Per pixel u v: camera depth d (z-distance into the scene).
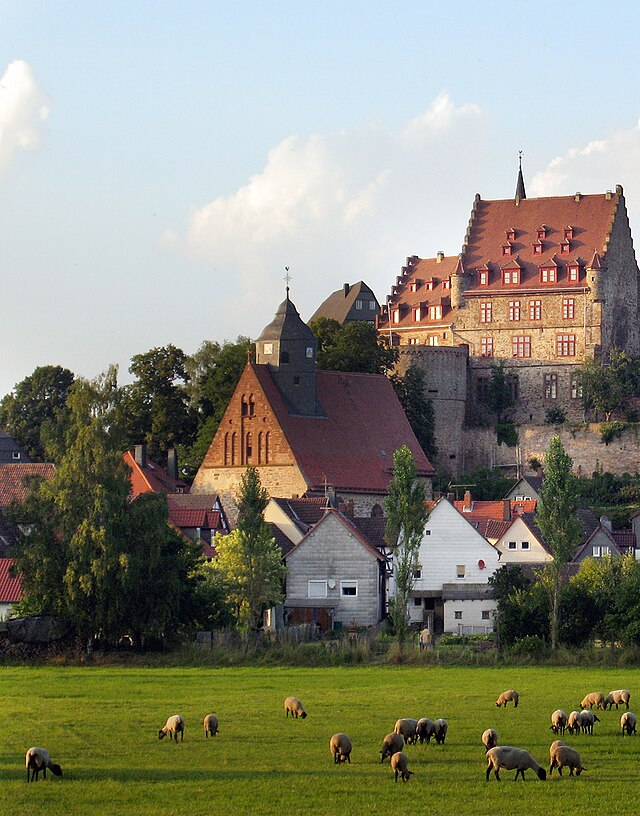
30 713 83.00
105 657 110.31
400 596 121.69
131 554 112.25
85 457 116.00
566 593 116.81
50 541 113.75
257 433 185.50
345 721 79.75
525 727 77.75
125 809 59.22
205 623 118.75
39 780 64.38
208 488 187.88
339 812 58.75
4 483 156.00
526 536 158.00
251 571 127.00
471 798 60.91
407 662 110.00
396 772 64.44
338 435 190.25
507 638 117.12
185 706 85.62
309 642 119.25
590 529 167.50
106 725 78.62
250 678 100.06
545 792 61.94
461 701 87.62
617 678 99.88
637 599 115.25
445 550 142.88
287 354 189.50
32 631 111.94
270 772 66.12
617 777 64.94
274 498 160.38
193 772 66.12
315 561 138.62
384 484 188.12
